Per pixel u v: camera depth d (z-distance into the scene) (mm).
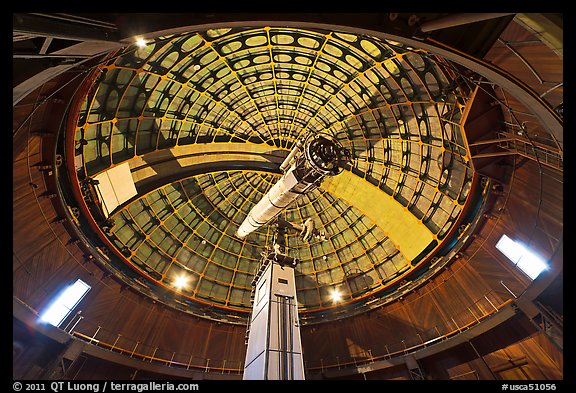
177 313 28062
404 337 25000
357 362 25562
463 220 23578
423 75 20734
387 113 26000
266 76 25734
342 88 26016
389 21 7738
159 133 25594
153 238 29594
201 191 32094
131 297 25750
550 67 8797
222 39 20250
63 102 16031
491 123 17641
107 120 20938
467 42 9023
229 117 28906
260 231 36469
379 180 29984
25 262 17469
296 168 19203
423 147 25250
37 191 17562
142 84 21531
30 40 6523
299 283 34375
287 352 14930
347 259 33594
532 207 17438
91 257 22547
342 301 31297
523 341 17484
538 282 13305
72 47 7012
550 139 13875
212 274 33281
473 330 19344
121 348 23406
